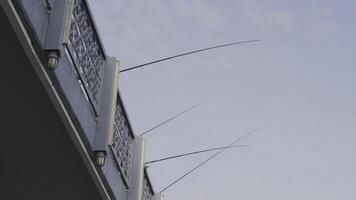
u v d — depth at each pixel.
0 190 7.74
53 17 6.14
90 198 7.77
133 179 9.67
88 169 7.16
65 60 6.53
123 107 8.73
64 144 6.77
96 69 7.60
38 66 5.82
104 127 7.56
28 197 7.88
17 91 6.05
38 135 6.63
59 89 6.30
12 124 6.48
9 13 5.35
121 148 8.80
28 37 5.69
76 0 6.74
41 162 7.08
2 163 7.18
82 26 7.02
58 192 7.71
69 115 6.59
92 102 7.39
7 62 5.76
